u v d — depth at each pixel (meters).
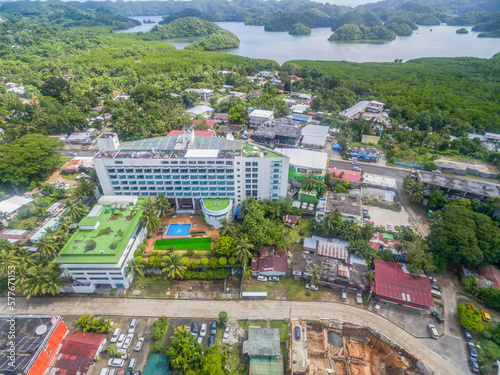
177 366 79.50
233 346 89.38
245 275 108.06
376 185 158.12
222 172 128.25
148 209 119.88
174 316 97.50
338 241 121.50
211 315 98.00
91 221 110.69
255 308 100.56
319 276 106.56
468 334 91.19
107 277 103.25
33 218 135.38
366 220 135.62
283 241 117.81
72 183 160.50
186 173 127.94
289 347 89.19
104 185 132.38
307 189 145.62
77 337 88.31
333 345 92.50
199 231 128.12
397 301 99.50
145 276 111.44
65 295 103.94
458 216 113.69
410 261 109.69
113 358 84.38
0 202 138.38
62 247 109.62
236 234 116.94
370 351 91.81
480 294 100.31
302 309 100.38
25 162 149.12
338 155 193.62
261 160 127.25
